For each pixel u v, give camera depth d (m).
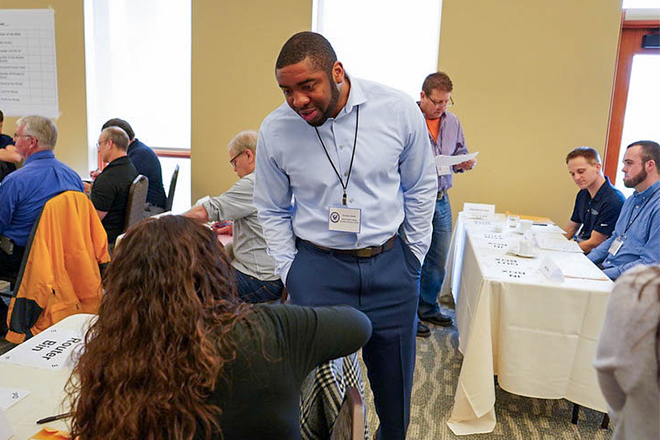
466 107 3.62
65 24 4.24
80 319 1.54
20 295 2.34
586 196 3.09
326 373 1.12
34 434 0.98
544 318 2.00
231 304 0.85
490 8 3.48
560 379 2.04
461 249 3.20
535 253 2.39
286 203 1.56
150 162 3.86
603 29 3.37
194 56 4.03
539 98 3.52
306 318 0.89
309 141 1.39
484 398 2.04
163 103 4.44
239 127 4.07
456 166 3.04
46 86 4.36
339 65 1.25
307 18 3.80
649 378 0.66
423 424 2.15
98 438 0.75
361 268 1.44
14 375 1.19
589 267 2.24
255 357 0.80
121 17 4.33
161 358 0.75
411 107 1.42
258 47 3.92
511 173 3.64
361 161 1.38
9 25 4.30
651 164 2.41
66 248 2.43
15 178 2.62
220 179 4.17
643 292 0.68
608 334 0.71
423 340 2.98
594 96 3.45
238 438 0.80
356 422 0.86
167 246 0.80
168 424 0.75
